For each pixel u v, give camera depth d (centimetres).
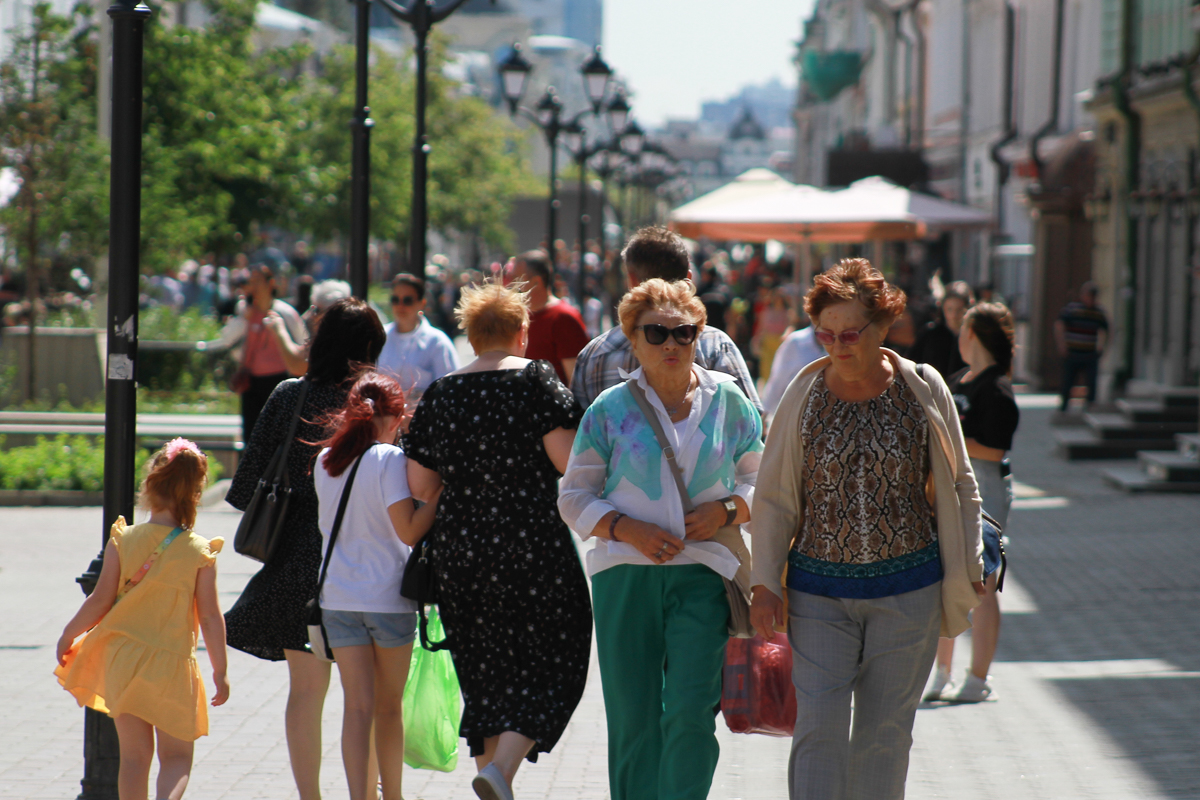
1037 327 10125
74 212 7194
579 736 2550
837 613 1739
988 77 13325
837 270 1716
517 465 1900
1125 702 2748
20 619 3375
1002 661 3123
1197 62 7031
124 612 1894
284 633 2027
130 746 1891
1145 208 8012
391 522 1986
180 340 8669
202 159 9331
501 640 1906
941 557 1738
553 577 1897
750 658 1939
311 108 11344
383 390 2023
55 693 2761
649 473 1831
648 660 1870
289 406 2086
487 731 1884
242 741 2475
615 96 11631
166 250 8262
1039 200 9875
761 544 1758
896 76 17962
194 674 1916
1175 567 4247
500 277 2011
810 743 1719
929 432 1717
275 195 10725
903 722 1753
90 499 5309
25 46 7406
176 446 1938
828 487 1722
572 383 2128
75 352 7431
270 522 2036
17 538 4522
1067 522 5128
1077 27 10856
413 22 5178
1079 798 2158
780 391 3719
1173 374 7669
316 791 2017
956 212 9250
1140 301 8188
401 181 14938
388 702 2036
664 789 1802
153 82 9288
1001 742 2473
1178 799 2144
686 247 2159
